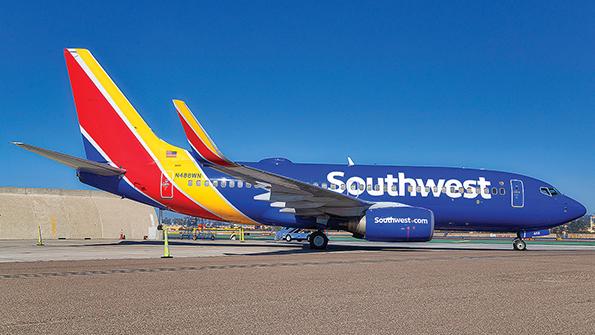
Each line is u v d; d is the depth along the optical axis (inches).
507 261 619.8
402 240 866.8
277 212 927.7
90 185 949.8
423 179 970.1
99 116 949.2
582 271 488.4
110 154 946.7
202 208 944.9
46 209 2175.2
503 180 987.3
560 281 405.7
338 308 282.4
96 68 950.4
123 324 239.6
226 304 293.9
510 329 232.2
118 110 951.6
